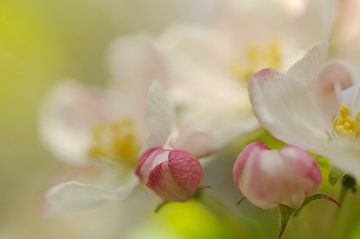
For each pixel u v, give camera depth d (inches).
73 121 12.0
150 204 13.1
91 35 17.0
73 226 15.8
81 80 16.9
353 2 10.7
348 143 9.7
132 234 14.1
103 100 12.0
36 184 16.6
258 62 11.4
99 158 11.7
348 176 9.4
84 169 11.8
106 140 11.7
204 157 10.2
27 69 16.5
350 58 10.7
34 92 16.6
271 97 9.4
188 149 10.1
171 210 12.1
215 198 10.6
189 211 12.0
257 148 9.3
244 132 10.5
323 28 10.8
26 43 16.3
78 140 12.0
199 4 15.2
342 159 9.4
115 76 11.8
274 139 10.6
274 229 10.8
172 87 11.4
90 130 11.9
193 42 11.5
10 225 16.3
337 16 10.8
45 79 16.6
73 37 16.9
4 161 16.7
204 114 11.1
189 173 9.7
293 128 9.4
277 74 9.4
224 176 12.7
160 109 9.7
